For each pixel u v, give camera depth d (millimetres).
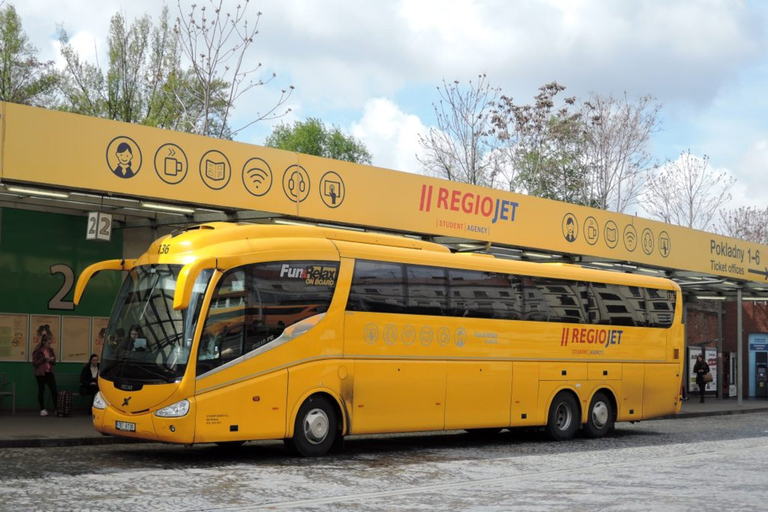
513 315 19688
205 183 19172
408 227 23672
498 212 26328
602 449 18844
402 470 14352
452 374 18141
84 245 22797
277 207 20516
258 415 14875
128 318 15016
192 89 47812
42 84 55031
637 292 23047
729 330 48562
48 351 21234
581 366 21234
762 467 15609
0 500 10492
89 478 12469
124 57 51594
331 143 78812
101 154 17578
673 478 13930
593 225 29469
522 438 21219
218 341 14539
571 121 54500
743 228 66125
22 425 18875
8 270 21641
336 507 10609
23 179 16578
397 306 17219
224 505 10562
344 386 16172
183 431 14055
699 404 38969
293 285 15648
